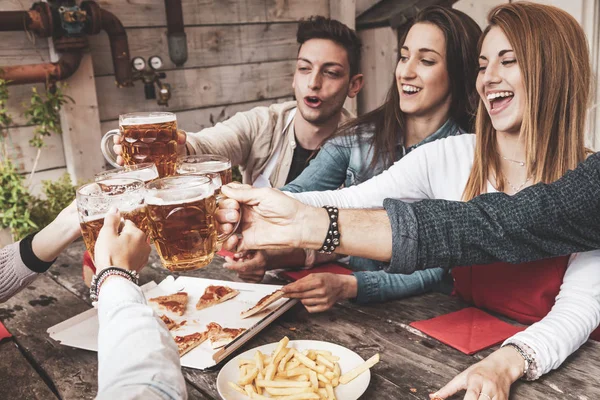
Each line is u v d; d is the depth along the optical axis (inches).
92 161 130.4
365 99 180.2
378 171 76.7
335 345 43.5
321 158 79.2
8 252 50.1
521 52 51.9
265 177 93.8
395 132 76.1
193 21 143.2
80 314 52.4
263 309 50.4
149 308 31.0
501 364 39.0
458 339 45.6
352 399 37.2
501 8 55.9
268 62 159.0
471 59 71.4
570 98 52.2
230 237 45.6
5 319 54.1
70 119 125.6
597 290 45.4
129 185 38.6
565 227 43.4
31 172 126.3
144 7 134.3
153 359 28.0
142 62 131.9
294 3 160.6
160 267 65.9
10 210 114.8
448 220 42.8
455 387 37.7
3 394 41.4
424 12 72.7
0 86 113.6
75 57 120.6
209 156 52.3
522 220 42.5
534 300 48.7
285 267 62.6
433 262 42.9
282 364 40.0
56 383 42.5
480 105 57.6
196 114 148.6
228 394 37.3
